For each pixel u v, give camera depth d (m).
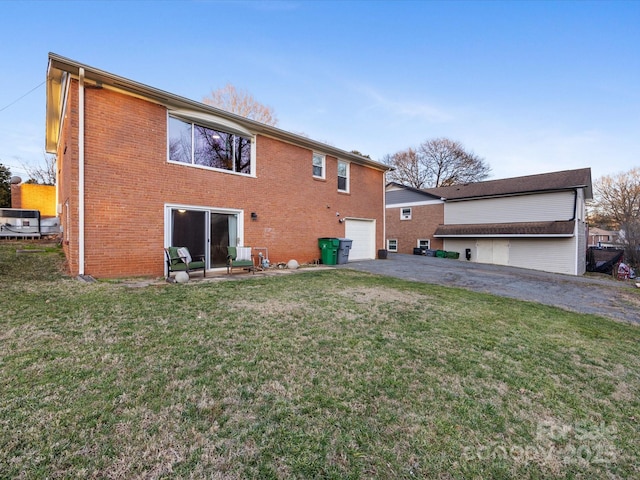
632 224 26.05
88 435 2.07
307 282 7.71
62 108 9.69
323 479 1.85
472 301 6.74
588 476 2.09
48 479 1.72
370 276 9.31
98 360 3.11
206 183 9.21
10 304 4.67
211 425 2.25
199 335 3.90
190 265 7.66
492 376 3.37
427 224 22.30
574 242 16.70
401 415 2.56
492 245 19.30
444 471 2.01
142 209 7.92
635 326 6.06
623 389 3.32
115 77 7.22
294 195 11.77
